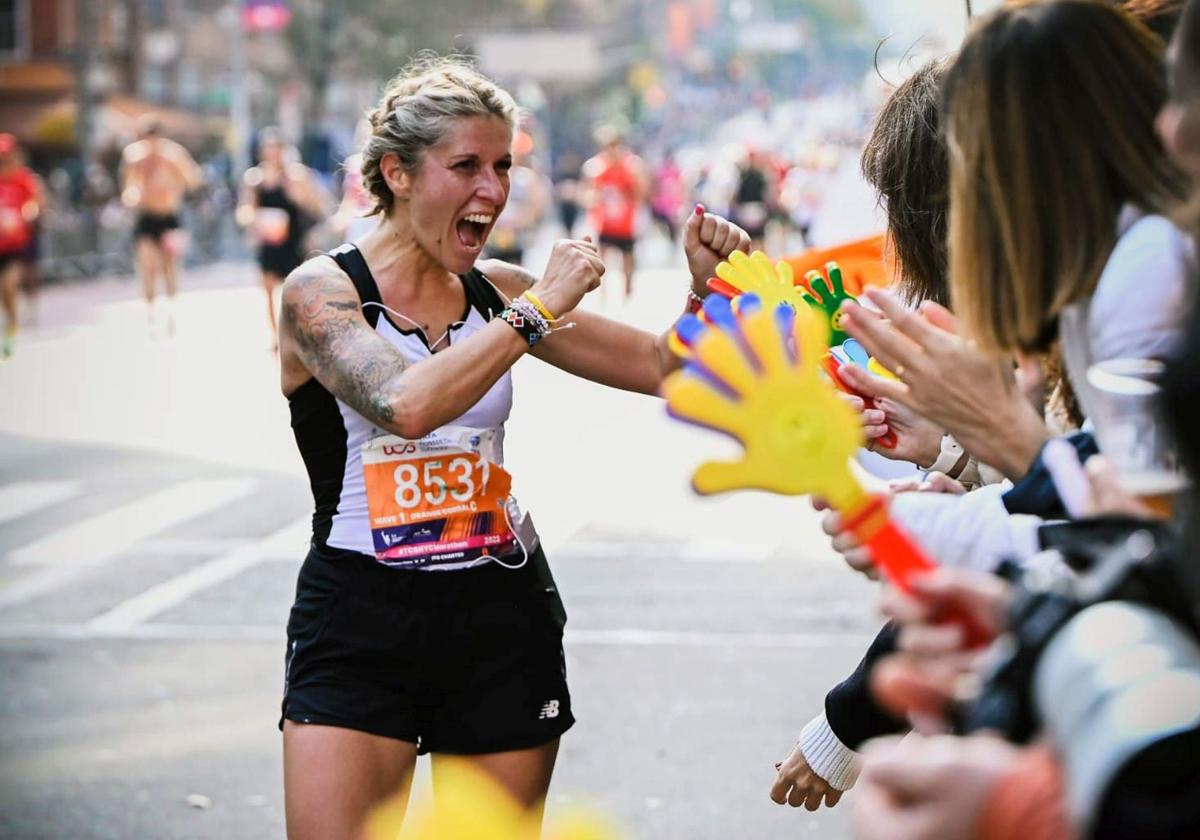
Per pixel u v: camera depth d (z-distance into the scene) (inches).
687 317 141.3
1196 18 130.3
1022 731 115.9
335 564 266.7
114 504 867.4
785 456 126.6
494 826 117.3
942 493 187.8
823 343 139.7
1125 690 108.0
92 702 540.4
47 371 1450.5
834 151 2174.0
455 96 265.4
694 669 562.9
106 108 3929.6
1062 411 200.7
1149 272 154.6
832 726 240.7
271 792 459.8
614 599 657.0
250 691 550.9
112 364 1493.6
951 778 111.8
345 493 269.1
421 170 265.1
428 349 269.7
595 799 446.3
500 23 5511.8
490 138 266.4
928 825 112.2
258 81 4714.6
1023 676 116.0
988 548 154.7
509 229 1962.4
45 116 3841.0
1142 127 156.9
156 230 1747.0
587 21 6742.1
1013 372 160.4
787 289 196.4
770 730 500.1
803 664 567.8
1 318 1948.8
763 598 656.4
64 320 1931.6
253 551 753.6
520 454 993.5
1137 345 153.6
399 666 264.1
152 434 1099.9
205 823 437.1
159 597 674.8
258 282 2615.7
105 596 678.5
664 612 637.3
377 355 258.4
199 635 620.1
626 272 1956.2
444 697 269.3
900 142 244.5
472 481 268.2
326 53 4493.1
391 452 267.0
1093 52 157.2
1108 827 106.0
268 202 1530.5
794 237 3006.9
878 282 250.4
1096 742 107.5
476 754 268.1
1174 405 114.6
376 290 268.8
